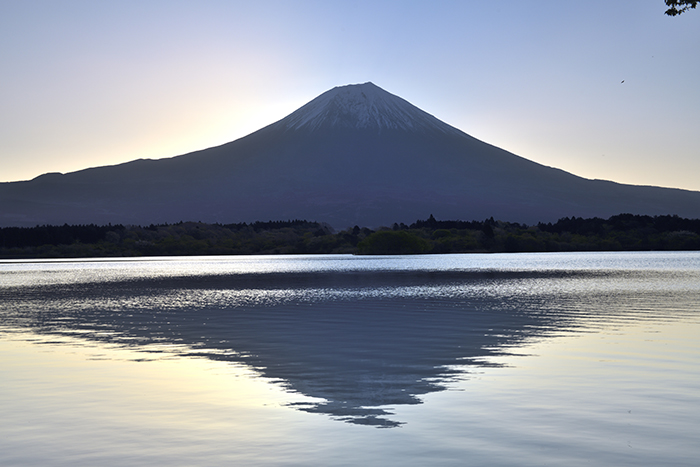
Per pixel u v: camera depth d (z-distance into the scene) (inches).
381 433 564.4
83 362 942.4
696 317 1488.7
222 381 798.5
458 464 485.4
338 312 1684.3
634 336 1173.1
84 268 5595.5
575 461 489.4
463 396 702.5
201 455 509.7
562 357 949.8
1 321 1519.4
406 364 912.9
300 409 652.7
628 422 591.5
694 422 590.9
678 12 1103.0
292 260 7800.2
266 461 494.9
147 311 1753.2
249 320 1515.7
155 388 757.3
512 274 3769.7
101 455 512.7
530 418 608.1
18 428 589.3
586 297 2097.7
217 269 5103.3
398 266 5315.0
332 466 482.6
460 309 1727.4
